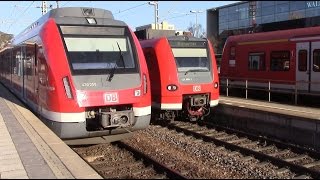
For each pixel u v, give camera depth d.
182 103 14.82
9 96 18.78
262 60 20.17
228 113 15.84
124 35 10.67
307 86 17.61
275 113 13.53
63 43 9.93
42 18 11.73
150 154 10.48
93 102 9.57
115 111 9.85
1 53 26.89
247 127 14.86
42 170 6.77
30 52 12.56
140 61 10.50
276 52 19.33
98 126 9.88
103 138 10.35
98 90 9.66
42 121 10.94
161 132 13.90
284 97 19.78
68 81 9.57
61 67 9.68
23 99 15.07
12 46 19.25
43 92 10.45
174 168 9.13
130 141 12.06
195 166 9.30
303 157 10.53
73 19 10.40
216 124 16.31
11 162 7.24
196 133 13.15
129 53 10.49
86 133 9.74
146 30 17.92
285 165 9.52
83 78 9.68
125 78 10.08
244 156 10.59
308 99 18.41
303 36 17.77
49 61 9.85
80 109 9.48
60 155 7.72
